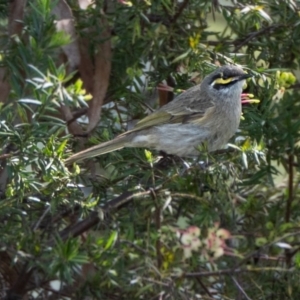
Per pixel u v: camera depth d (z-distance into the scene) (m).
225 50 12.14
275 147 11.68
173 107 12.34
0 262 11.55
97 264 10.27
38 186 9.85
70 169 11.41
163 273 10.02
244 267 10.95
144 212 10.94
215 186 10.66
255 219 11.99
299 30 11.96
